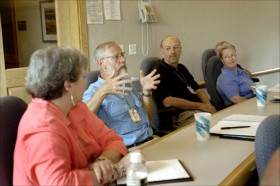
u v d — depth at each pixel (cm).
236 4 461
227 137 158
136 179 102
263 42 513
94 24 314
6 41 269
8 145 117
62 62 117
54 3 296
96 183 110
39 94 118
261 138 110
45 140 105
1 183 113
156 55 377
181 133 168
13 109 123
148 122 209
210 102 304
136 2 350
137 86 268
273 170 57
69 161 111
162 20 377
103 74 204
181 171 119
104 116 192
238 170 119
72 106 131
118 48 204
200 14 418
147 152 142
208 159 131
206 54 380
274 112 204
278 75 542
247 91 307
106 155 138
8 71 271
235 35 469
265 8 507
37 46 291
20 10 277
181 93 285
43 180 102
